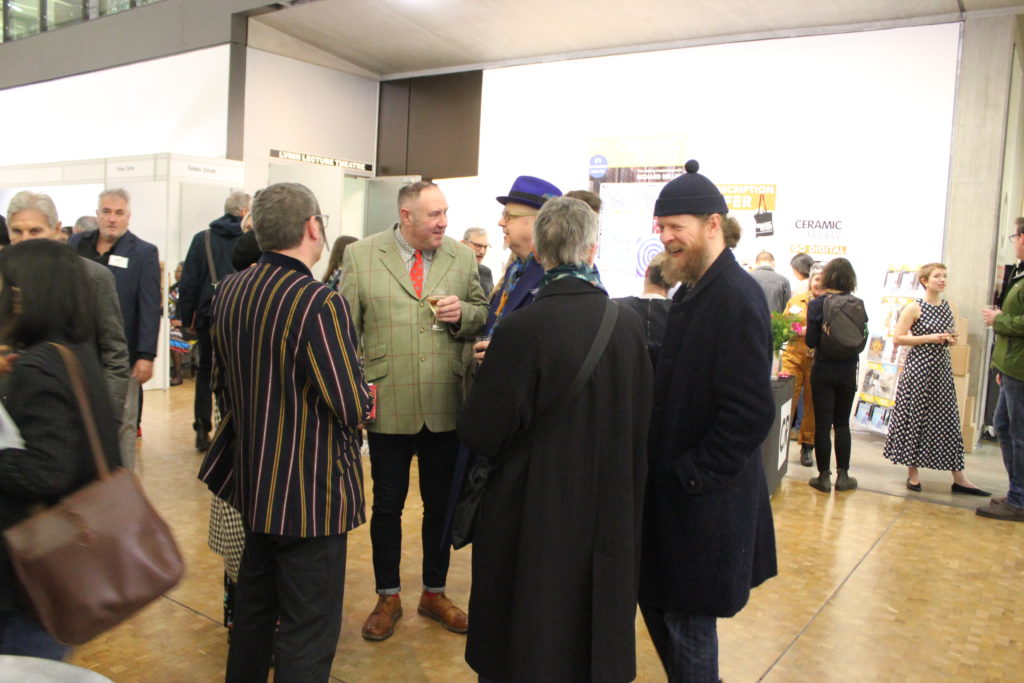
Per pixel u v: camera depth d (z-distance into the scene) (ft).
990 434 23.43
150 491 13.98
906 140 22.31
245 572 6.47
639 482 5.96
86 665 8.05
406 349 8.59
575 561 5.59
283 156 31.40
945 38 21.63
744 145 24.97
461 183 31.81
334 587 6.38
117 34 33.83
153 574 4.83
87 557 4.60
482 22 26.91
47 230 9.32
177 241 24.59
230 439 6.59
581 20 25.45
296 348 5.90
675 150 26.30
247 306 6.03
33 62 38.81
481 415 5.60
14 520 4.81
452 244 9.21
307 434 6.04
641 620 10.12
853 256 23.15
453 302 8.28
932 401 16.15
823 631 9.60
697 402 6.08
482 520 5.87
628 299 11.16
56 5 37.60
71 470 4.82
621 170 27.61
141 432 18.45
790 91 24.09
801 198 23.95
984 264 21.31
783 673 8.50
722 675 8.40
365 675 8.05
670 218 6.18
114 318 9.07
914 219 22.25
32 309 5.06
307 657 6.18
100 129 35.14
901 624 9.86
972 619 10.07
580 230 5.84
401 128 34.47
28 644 4.99
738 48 24.91
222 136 29.89
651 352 8.59
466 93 32.04
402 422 8.55
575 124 28.78
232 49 29.35
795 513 14.62
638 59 27.07
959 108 21.53
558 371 5.53
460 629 9.04
